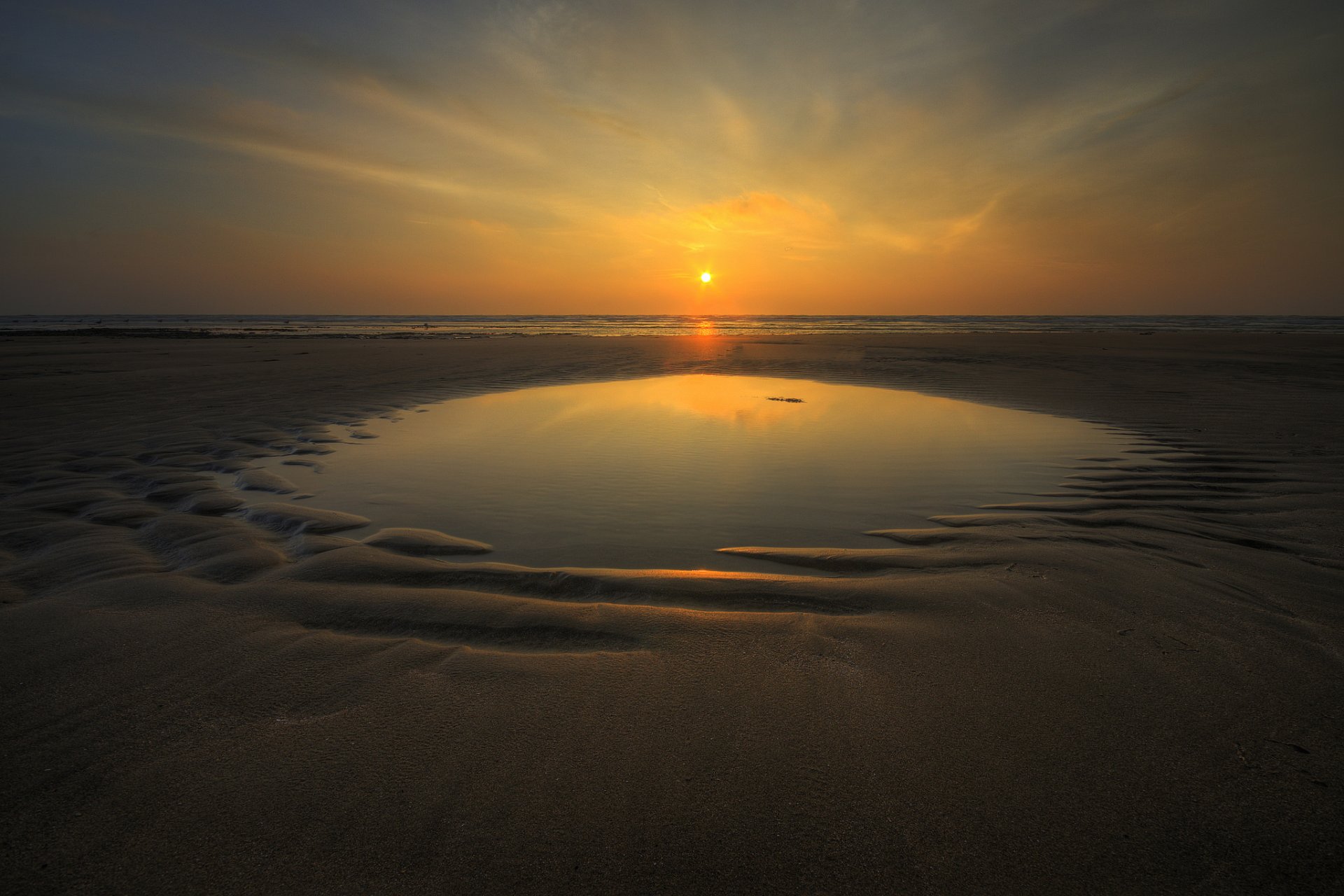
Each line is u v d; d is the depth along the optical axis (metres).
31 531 3.52
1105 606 2.59
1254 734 1.77
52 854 1.37
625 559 3.30
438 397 9.74
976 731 1.79
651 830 1.45
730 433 6.98
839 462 5.62
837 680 2.05
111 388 9.85
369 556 3.17
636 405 9.16
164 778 1.59
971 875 1.34
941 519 3.96
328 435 6.69
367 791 1.55
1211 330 43.72
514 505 4.31
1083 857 1.38
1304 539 3.41
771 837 1.43
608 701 1.92
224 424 7.08
